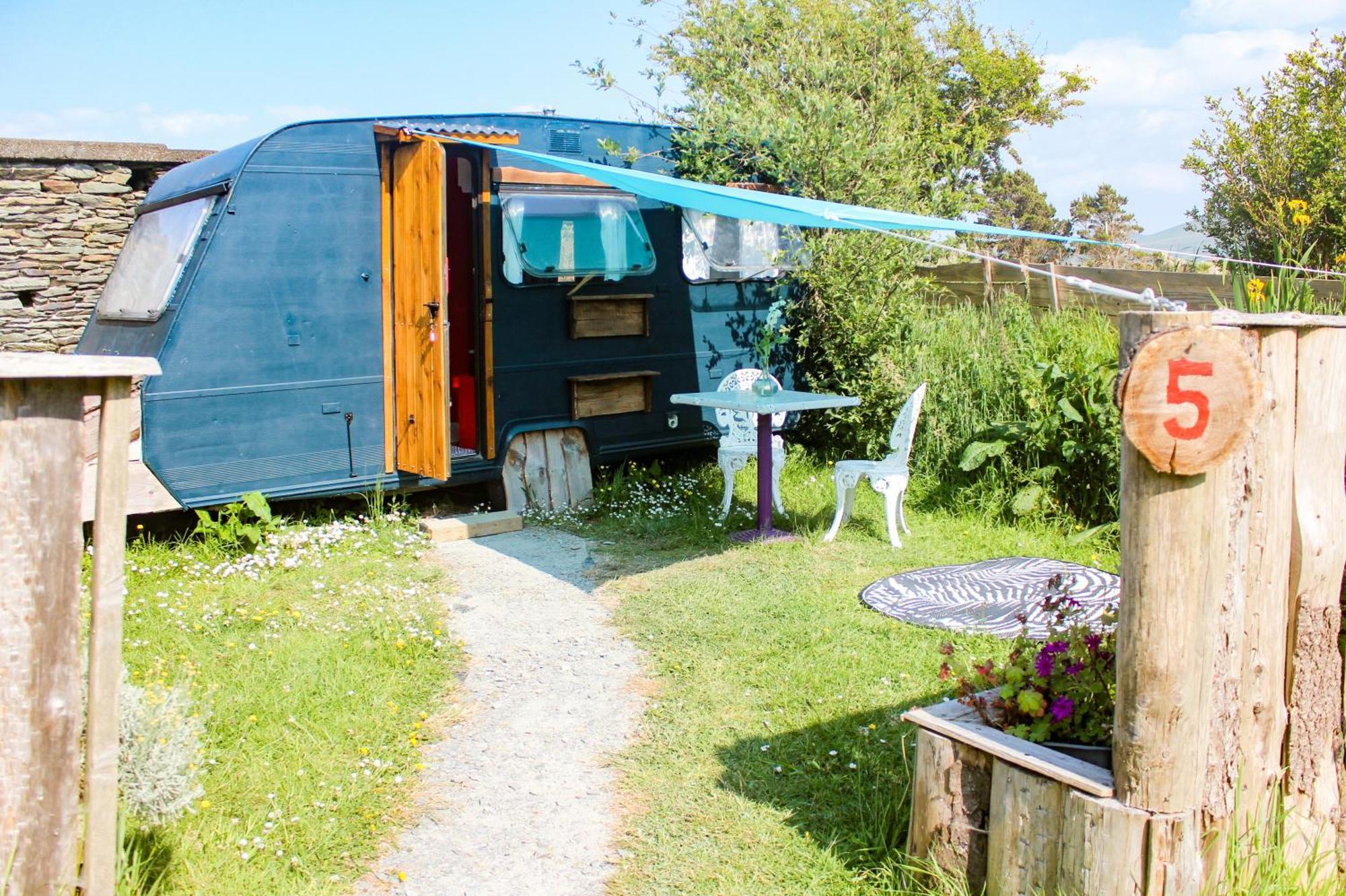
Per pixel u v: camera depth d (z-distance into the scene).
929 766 3.05
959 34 23.20
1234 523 2.56
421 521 7.38
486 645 5.31
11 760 2.13
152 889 2.96
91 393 2.22
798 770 3.91
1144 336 2.43
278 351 6.75
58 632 2.17
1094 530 6.77
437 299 6.70
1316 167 12.52
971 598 5.79
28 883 2.16
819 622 5.51
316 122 6.79
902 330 9.16
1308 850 2.82
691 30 10.10
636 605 5.88
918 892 3.03
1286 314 2.69
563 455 8.07
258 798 3.62
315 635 5.19
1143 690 2.48
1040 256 19.14
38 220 9.35
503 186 7.59
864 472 6.96
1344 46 12.90
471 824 3.63
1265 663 2.70
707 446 9.22
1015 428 7.59
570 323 7.97
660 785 3.87
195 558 6.29
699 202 6.21
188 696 3.62
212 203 6.62
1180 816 2.50
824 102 8.88
